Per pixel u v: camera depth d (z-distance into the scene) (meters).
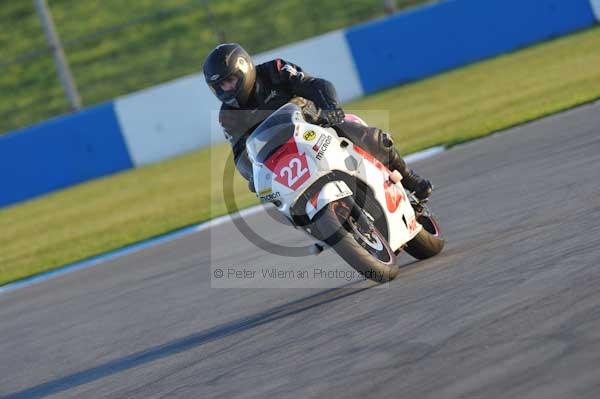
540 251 18.27
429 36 72.75
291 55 72.50
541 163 28.69
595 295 14.30
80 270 35.09
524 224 21.44
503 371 12.30
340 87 72.62
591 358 11.87
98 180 70.00
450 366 13.09
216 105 72.19
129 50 98.12
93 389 17.81
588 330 12.88
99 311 25.95
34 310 29.03
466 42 72.62
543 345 12.84
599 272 15.48
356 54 72.62
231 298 23.03
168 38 98.50
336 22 92.38
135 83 92.19
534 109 42.44
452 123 47.47
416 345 14.52
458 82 63.97
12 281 37.12
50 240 47.62
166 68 93.50
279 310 20.16
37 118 91.62
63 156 71.38
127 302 26.17
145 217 46.09
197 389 15.76
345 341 15.95
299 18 94.94
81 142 71.38
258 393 14.48
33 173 71.19
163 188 56.09
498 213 23.77
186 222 40.03
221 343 18.58
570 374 11.58
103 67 96.25
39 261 41.22
